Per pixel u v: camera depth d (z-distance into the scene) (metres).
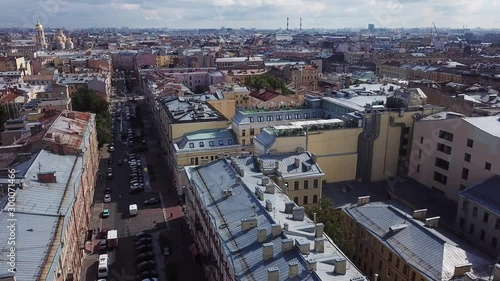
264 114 121.81
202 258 82.44
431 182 97.88
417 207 90.06
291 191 85.75
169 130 131.75
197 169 93.62
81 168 90.69
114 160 150.50
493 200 74.38
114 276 81.62
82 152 97.75
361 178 102.12
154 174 135.00
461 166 89.00
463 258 61.66
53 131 104.12
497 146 79.56
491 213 73.00
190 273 82.50
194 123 125.81
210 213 72.00
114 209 110.44
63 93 172.12
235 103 169.38
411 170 103.81
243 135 119.56
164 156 151.88
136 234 96.25
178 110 137.25
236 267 56.56
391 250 66.75
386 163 103.44
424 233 67.00
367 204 81.12
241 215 68.31
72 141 102.56
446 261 60.53
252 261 56.62
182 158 115.38
